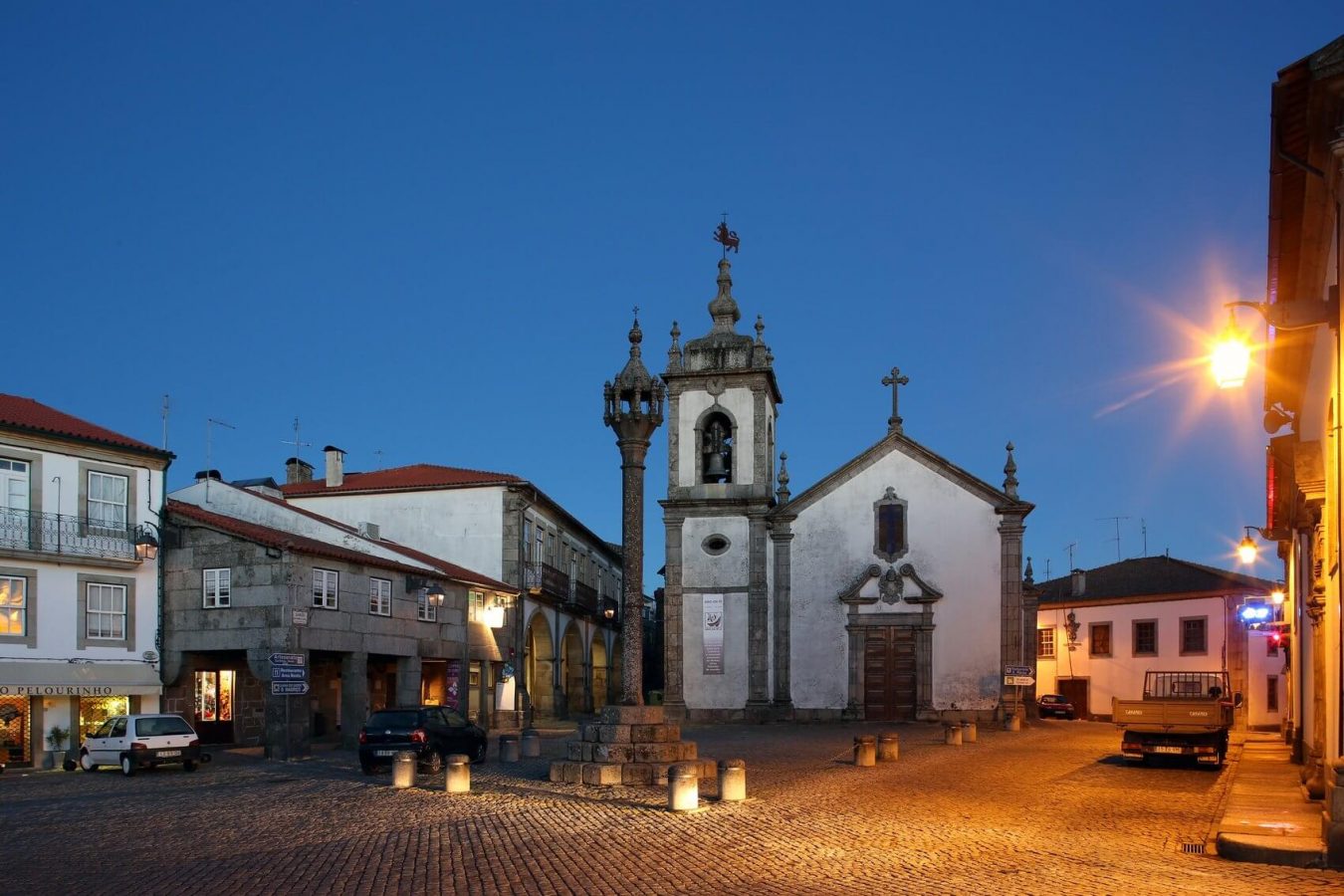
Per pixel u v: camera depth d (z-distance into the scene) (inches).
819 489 1676.9
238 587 1128.8
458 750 953.5
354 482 1796.3
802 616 1663.4
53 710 1040.2
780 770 900.6
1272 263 572.4
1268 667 1923.0
